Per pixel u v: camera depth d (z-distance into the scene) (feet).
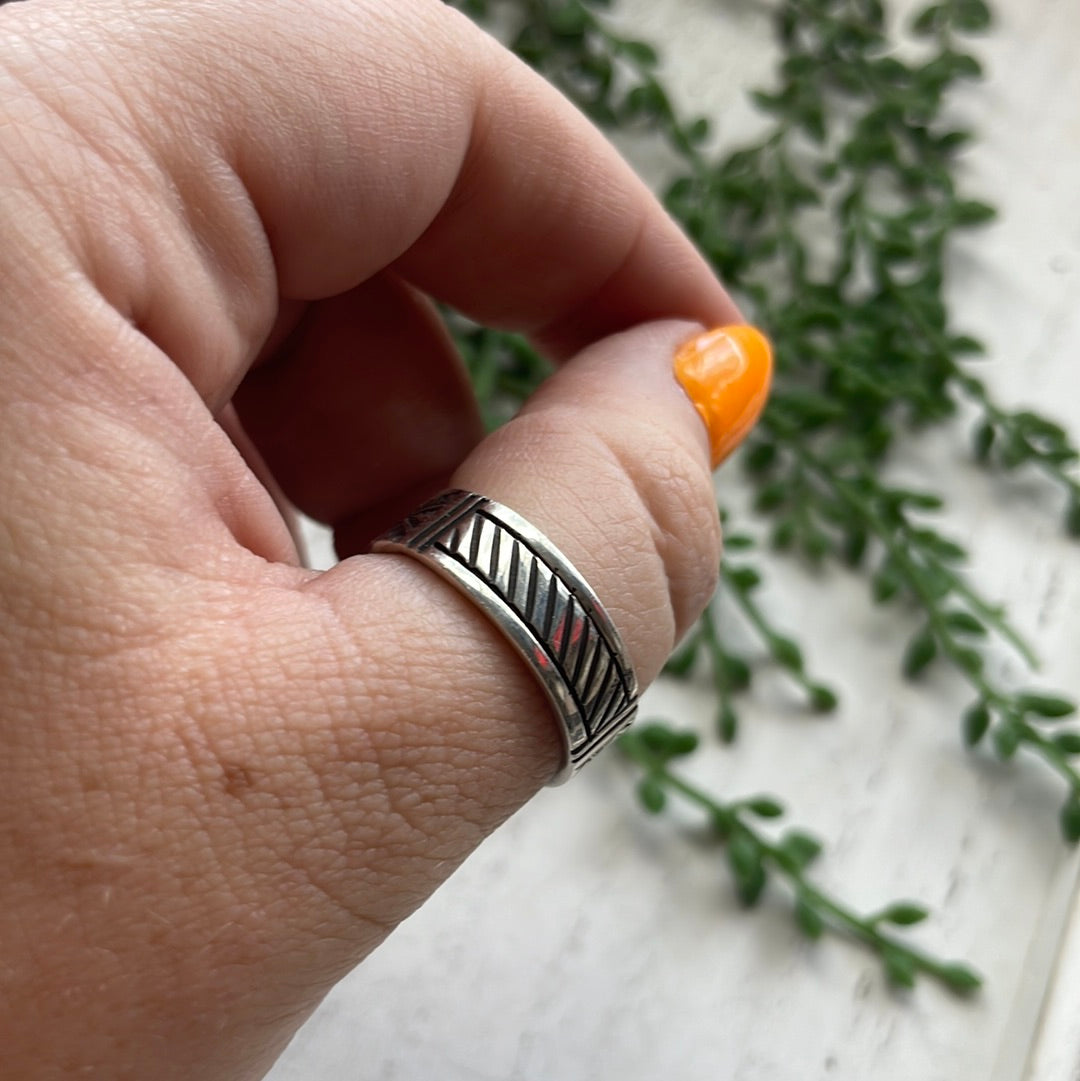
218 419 0.69
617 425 0.55
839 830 0.75
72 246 0.50
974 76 1.00
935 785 0.75
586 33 0.99
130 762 0.49
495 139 0.61
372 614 0.51
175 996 0.49
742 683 0.77
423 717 0.50
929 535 0.79
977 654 0.76
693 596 0.56
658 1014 0.70
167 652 0.49
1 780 0.48
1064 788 0.75
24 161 0.50
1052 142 1.00
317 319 0.67
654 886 0.73
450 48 0.58
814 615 0.80
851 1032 0.70
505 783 0.52
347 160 0.56
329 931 0.50
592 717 0.53
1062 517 0.83
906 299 0.85
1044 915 0.73
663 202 0.89
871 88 0.98
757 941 0.72
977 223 0.91
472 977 0.71
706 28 1.05
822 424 0.81
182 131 0.52
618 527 0.53
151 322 0.52
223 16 0.53
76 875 0.48
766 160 0.97
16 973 0.48
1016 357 0.89
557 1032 0.70
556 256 0.64
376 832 0.50
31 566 0.49
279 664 0.50
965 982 0.71
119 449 0.50
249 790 0.49
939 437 0.86
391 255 0.60
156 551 0.50
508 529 0.52
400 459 0.70
